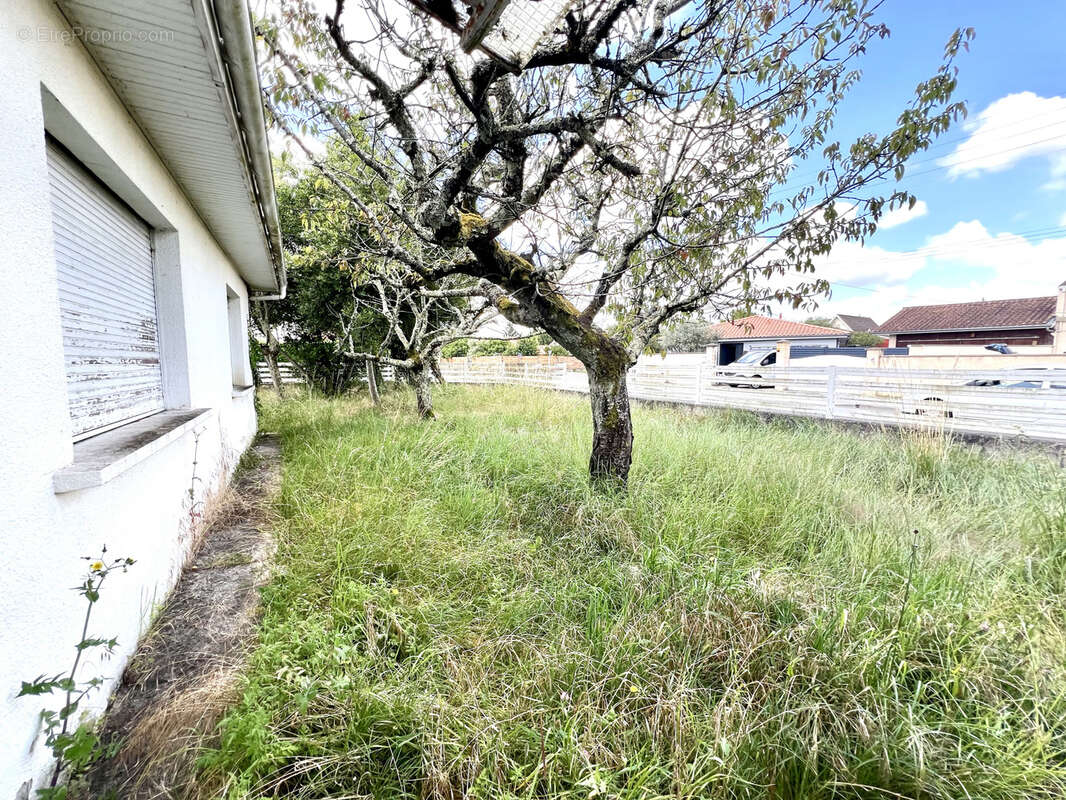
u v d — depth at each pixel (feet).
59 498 4.83
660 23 8.25
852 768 4.95
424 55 9.09
